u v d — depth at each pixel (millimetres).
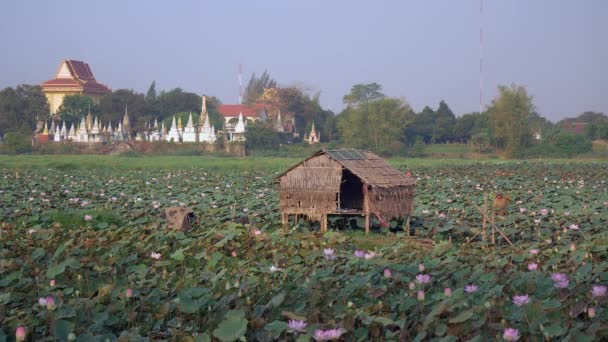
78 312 10672
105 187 37188
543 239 19938
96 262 14836
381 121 101250
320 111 150625
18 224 21969
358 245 20188
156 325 10578
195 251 17094
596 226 21766
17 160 73375
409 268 13281
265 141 106250
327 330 9055
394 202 22984
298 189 23188
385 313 10742
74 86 168625
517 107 97812
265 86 190875
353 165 23141
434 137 122562
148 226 20672
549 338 9250
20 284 12789
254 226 21672
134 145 104250
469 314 9297
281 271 13492
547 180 45531
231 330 9383
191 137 116312
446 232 22312
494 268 13773
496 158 98625
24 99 147125
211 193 34438
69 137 121938
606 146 104000
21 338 8922
